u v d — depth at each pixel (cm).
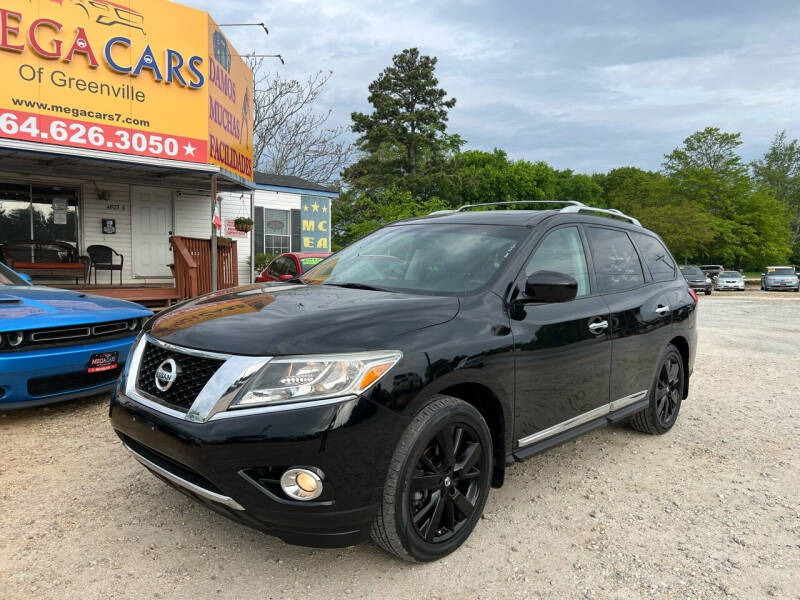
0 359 405
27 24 798
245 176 1227
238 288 355
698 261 6450
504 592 248
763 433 487
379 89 4138
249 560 267
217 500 231
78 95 848
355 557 272
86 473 357
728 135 5803
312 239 1772
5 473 354
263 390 228
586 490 358
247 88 1236
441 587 250
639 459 416
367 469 232
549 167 6038
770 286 3478
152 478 351
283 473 225
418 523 256
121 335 485
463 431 276
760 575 266
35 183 1204
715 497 353
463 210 432
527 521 313
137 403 262
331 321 251
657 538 299
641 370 412
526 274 323
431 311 276
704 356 876
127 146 897
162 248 1373
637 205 6250
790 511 336
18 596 233
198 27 948
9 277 565
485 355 275
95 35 852
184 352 250
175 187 1318
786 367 792
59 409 488
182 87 941
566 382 332
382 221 2491
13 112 799
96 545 274
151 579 249
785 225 5797
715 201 5369
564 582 256
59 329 438
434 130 4166
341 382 230
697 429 495
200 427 229
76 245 1261
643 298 416
